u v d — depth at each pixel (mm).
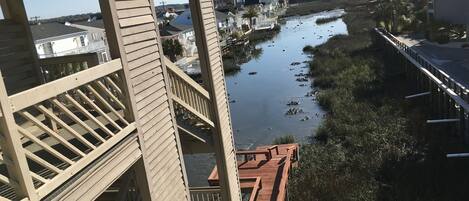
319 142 15953
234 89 28031
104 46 42906
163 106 5562
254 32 64000
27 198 3094
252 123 20125
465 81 18672
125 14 4758
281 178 11117
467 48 27234
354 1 111188
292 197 11180
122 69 4582
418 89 20234
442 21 33531
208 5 7410
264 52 43875
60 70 6496
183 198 6020
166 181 5480
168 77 5859
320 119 19109
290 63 35062
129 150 4570
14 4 5812
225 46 46375
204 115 7223
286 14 98312
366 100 19531
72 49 37875
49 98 3428
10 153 3037
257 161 12641
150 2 5375
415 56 21594
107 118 4289
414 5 49875
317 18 79562
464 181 11000
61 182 3428
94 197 3893
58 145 5102
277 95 24797
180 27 55031
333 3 116562
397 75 23781
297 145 13953
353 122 16797
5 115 2951
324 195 11047
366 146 14047
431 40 31141
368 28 49094
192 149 7719
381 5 57594
